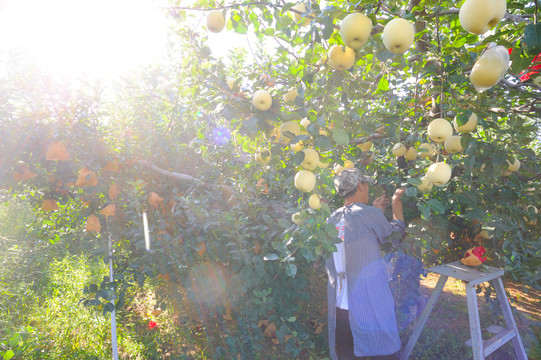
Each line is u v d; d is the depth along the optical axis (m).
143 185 2.58
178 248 2.63
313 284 4.24
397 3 2.12
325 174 1.67
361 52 1.71
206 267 2.90
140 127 2.87
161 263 2.60
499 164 1.98
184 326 3.43
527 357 2.81
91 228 2.49
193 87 2.24
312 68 1.71
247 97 2.00
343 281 2.28
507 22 1.64
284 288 3.02
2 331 3.03
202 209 2.50
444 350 3.01
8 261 4.17
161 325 3.49
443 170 1.81
